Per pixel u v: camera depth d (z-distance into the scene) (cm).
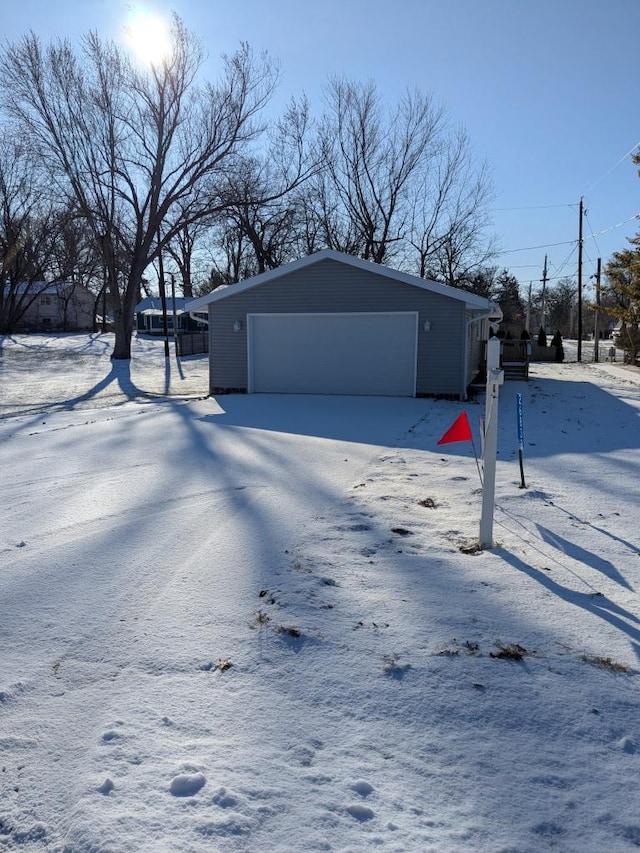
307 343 1573
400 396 1522
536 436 978
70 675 292
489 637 326
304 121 3102
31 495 618
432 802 212
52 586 391
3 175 4675
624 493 622
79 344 3991
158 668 297
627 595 379
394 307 1497
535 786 221
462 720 258
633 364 2897
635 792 218
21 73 2534
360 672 292
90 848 193
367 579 398
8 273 5262
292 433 998
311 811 207
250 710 264
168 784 219
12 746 243
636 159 2025
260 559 431
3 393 1827
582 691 279
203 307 1641
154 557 438
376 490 627
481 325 2144
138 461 774
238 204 2780
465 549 458
